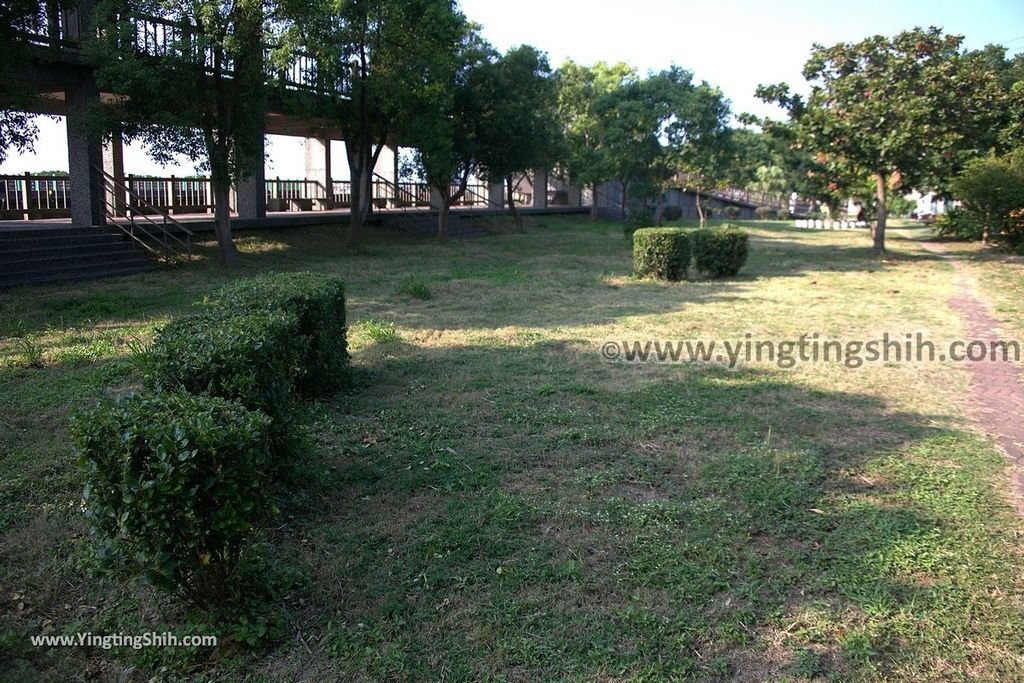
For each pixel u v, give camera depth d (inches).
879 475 186.2
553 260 715.4
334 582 135.9
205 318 201.9
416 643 119.6
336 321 252.5
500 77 863.7
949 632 121.8
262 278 265.3
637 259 573.3
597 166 1269.7
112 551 112.9
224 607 121.3
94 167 593.9
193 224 680.4
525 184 1632.6
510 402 243.8
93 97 574.2
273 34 533.0
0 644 119.9
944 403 249.6
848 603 130.4
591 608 128.6
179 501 109.3
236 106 579.2
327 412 230.5
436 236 975.6
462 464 190.9
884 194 746.2
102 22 502.3
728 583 135.8
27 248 508.4
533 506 166.6
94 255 538.6
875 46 676.7
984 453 201.8
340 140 1047.6
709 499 171.0
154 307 417.7
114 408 119.3
